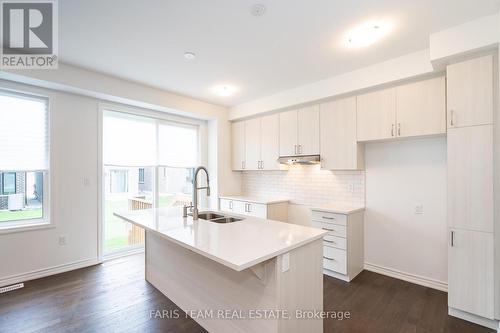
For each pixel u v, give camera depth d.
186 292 2.32
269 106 4.05
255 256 1.42
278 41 2.40
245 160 4.62
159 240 2.73
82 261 3.38
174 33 2.27
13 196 2.97
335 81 3.23
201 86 3.66
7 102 2.90
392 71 2.74
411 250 3.02
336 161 3.36
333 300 2.56
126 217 2.54
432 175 2.89
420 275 2.95
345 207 3.37
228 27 2.18
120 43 2.45
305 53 2.64
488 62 2.09
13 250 2.88
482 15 2.00
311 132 3.64
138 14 1.99
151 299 2.56
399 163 3.12
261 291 1.66
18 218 3.00
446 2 1.84
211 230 2.01
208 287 2.08
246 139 4.61
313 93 3.46
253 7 1.91
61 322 2.16
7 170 2.90
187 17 2.04
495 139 2.06
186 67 3.00
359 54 2.66
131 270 3.28
